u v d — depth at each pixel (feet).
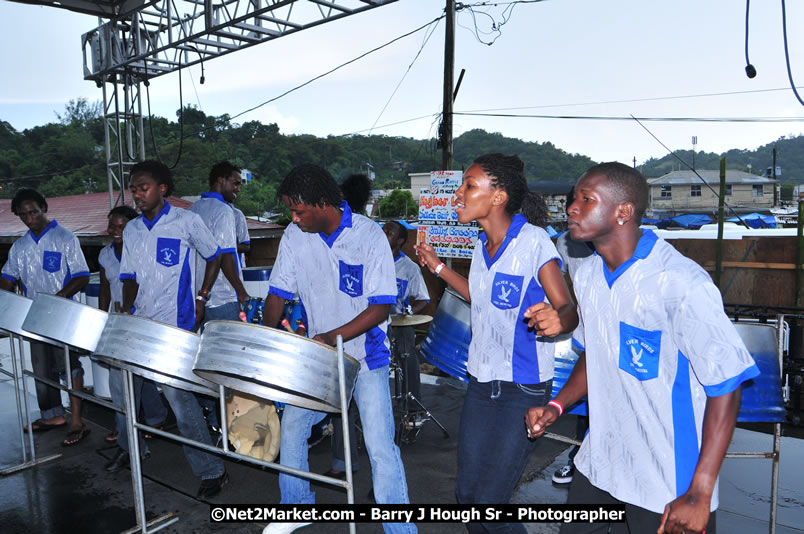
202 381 6.72
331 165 287.28
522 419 5.67
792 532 7.80
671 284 4.00
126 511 8.73
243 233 15.28
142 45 30.48
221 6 25.05
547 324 4.68
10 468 10.09
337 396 5.70
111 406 8.22
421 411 12.03
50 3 27.35
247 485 9.48
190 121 244.22
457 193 5.91
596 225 4.22
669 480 4.20
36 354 11.85
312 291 7.03
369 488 9.45
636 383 4.26
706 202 157.07
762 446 10.79
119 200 34.01
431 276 26.35
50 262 11.47
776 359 6.48
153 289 9.32
